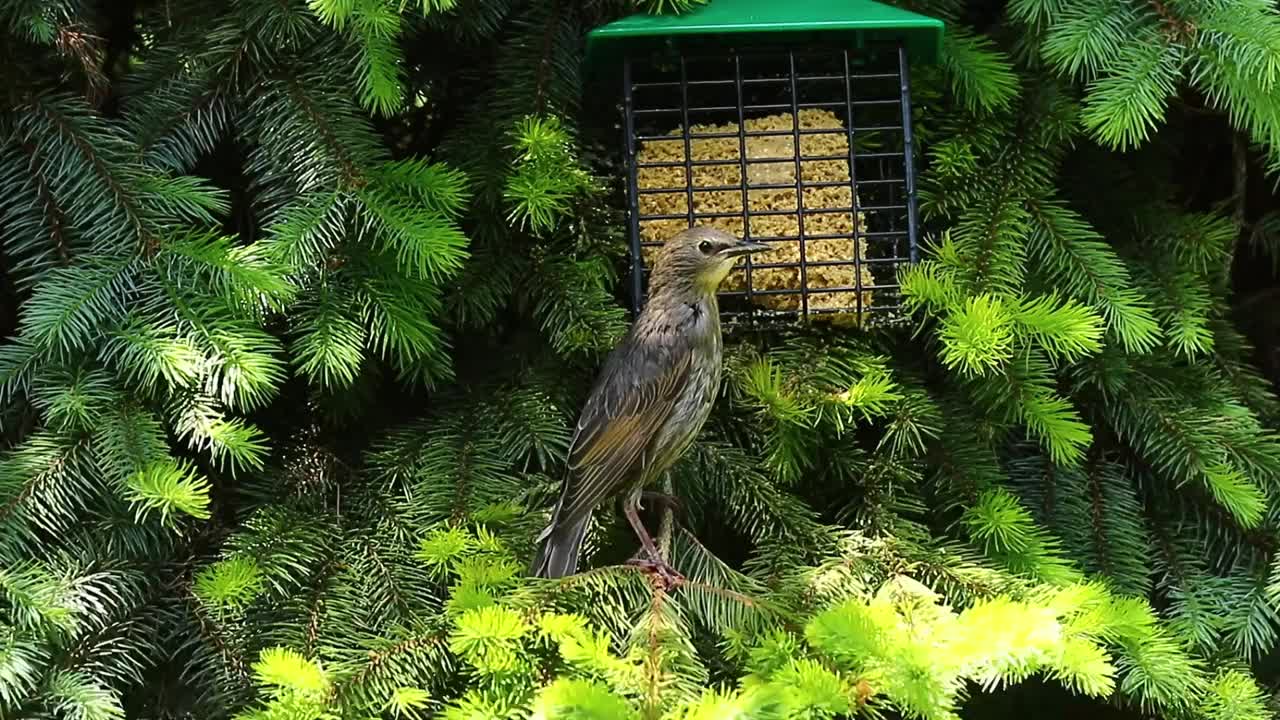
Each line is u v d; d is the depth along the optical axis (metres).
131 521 1.80
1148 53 1.83
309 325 1.81
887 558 1.82
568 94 1.88
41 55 1.82
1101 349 1.86
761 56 1.89
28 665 1.74
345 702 1.72
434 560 1.79
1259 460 1.89
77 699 1.76
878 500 1.86
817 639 1.70
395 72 1.81
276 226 1.80
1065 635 1.74
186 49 1.84
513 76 1.88
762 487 1.86
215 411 1.81
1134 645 1.80
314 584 1.82
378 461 1.87
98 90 1.84
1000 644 1.70
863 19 1.83
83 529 1.79
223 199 1.85
